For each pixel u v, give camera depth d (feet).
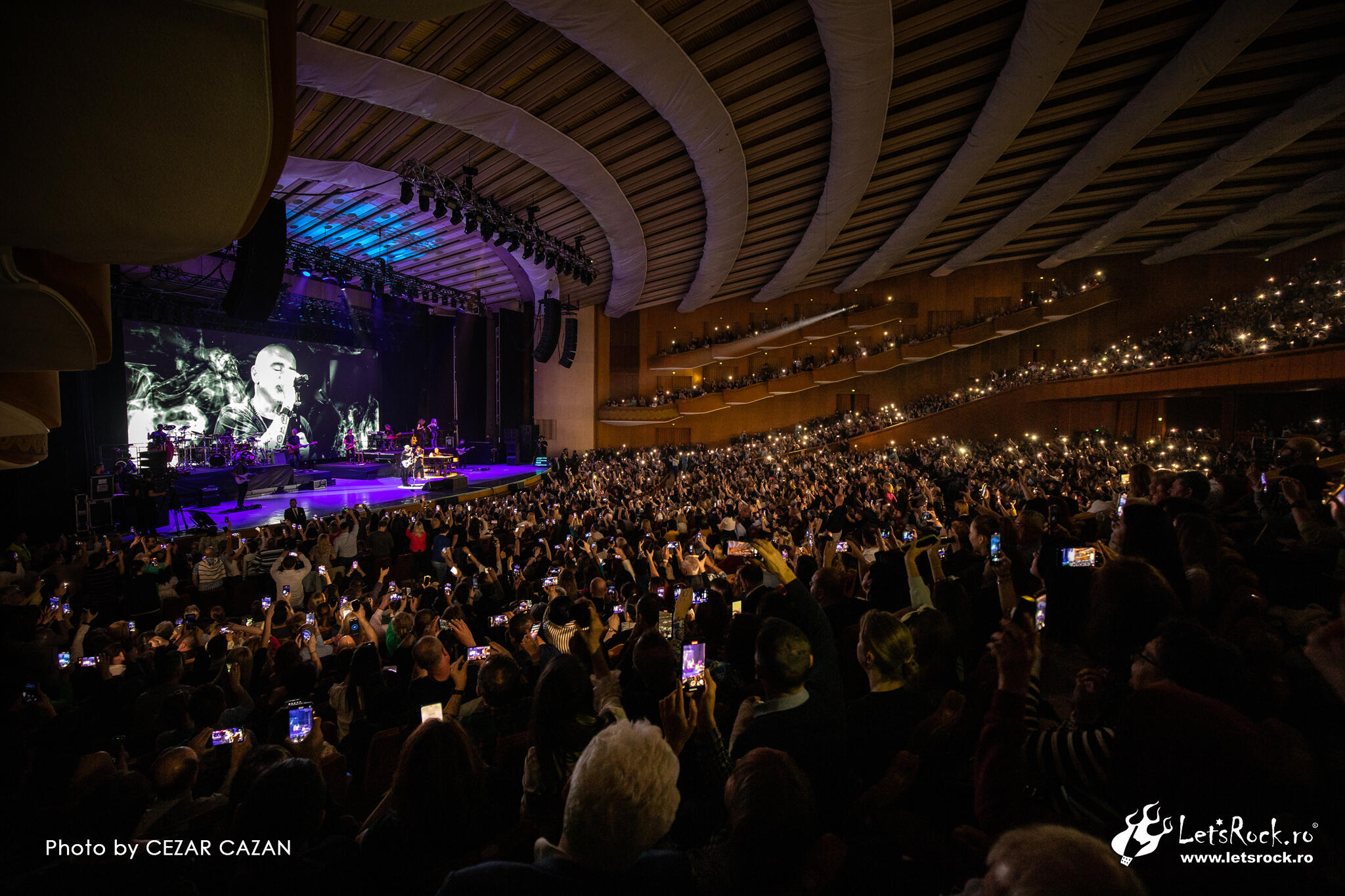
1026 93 46.50
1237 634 7.51
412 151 42.11
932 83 46.57
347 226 57.41
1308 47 50.55
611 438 102.68
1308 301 74.23
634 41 31.60
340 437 77.05
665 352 106.22
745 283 95.35
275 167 6.16
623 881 4.09
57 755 10.95
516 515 41.70
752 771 4.24
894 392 114.62
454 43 29.99
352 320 78.23
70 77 4.52
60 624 19.75
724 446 111.75
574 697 6.27
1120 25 44.83
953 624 9.22
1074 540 10.83
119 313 56.29
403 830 5.49
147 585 26.04
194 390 62.28
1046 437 105.29
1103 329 108.78
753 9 33.55
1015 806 4.89
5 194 5.39
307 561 27.71
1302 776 4.08
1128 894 2.48
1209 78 48.32
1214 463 60.03
